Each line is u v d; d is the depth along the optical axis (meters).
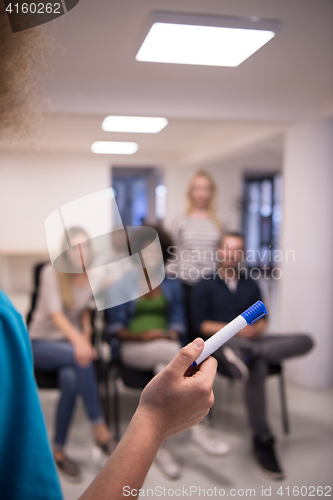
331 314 2.28
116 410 1.59
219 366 1.40
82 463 1.55
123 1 1.14
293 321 2.32
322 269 2.27
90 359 1.55
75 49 1.49
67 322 1.57
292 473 1.47
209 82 2.01
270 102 2.16
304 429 1.81
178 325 1.49
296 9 1.21
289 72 1.82
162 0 1.14
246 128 3.09
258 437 1.55
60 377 1.54
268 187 5.05
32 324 1.67
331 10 1.21
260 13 1.23
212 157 3.89
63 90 1.31
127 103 1.99
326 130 2.18
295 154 2.28
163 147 4.14
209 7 1.20
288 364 2.34
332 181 2.21
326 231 2.24
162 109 2.04
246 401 1.58
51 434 1.70
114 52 1.53
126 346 1.53
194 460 1.56
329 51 1.54
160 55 1.56
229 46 1.46
